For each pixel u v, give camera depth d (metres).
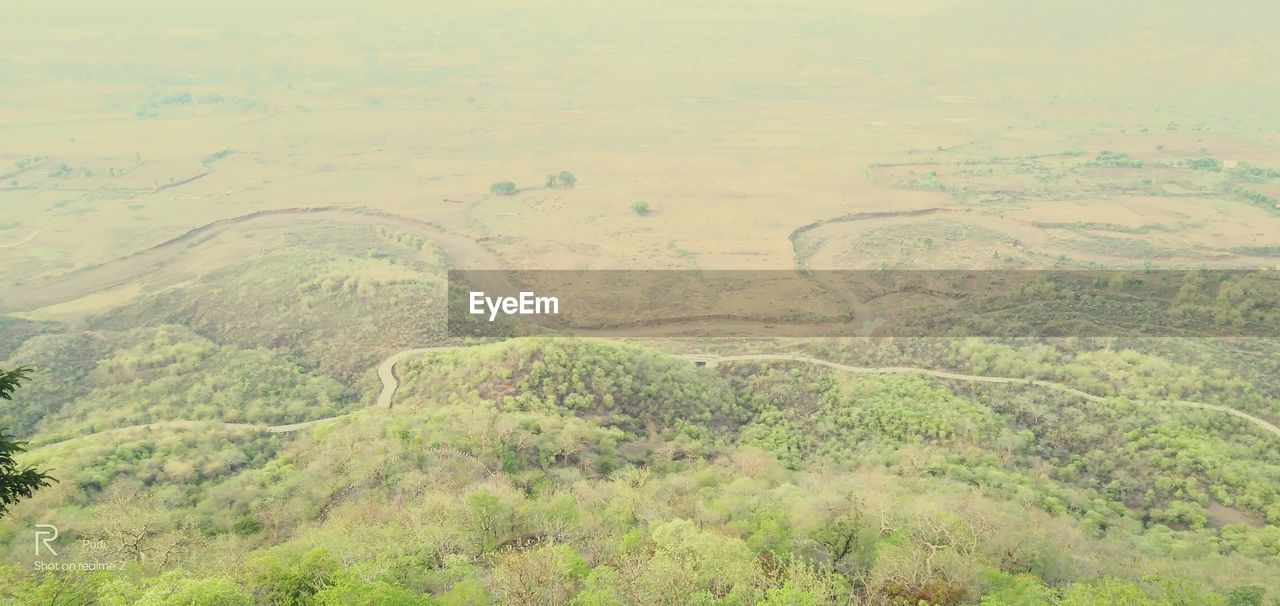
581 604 73.56
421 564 85.31
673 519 95.75
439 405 159.50
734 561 78.50
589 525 97.19
